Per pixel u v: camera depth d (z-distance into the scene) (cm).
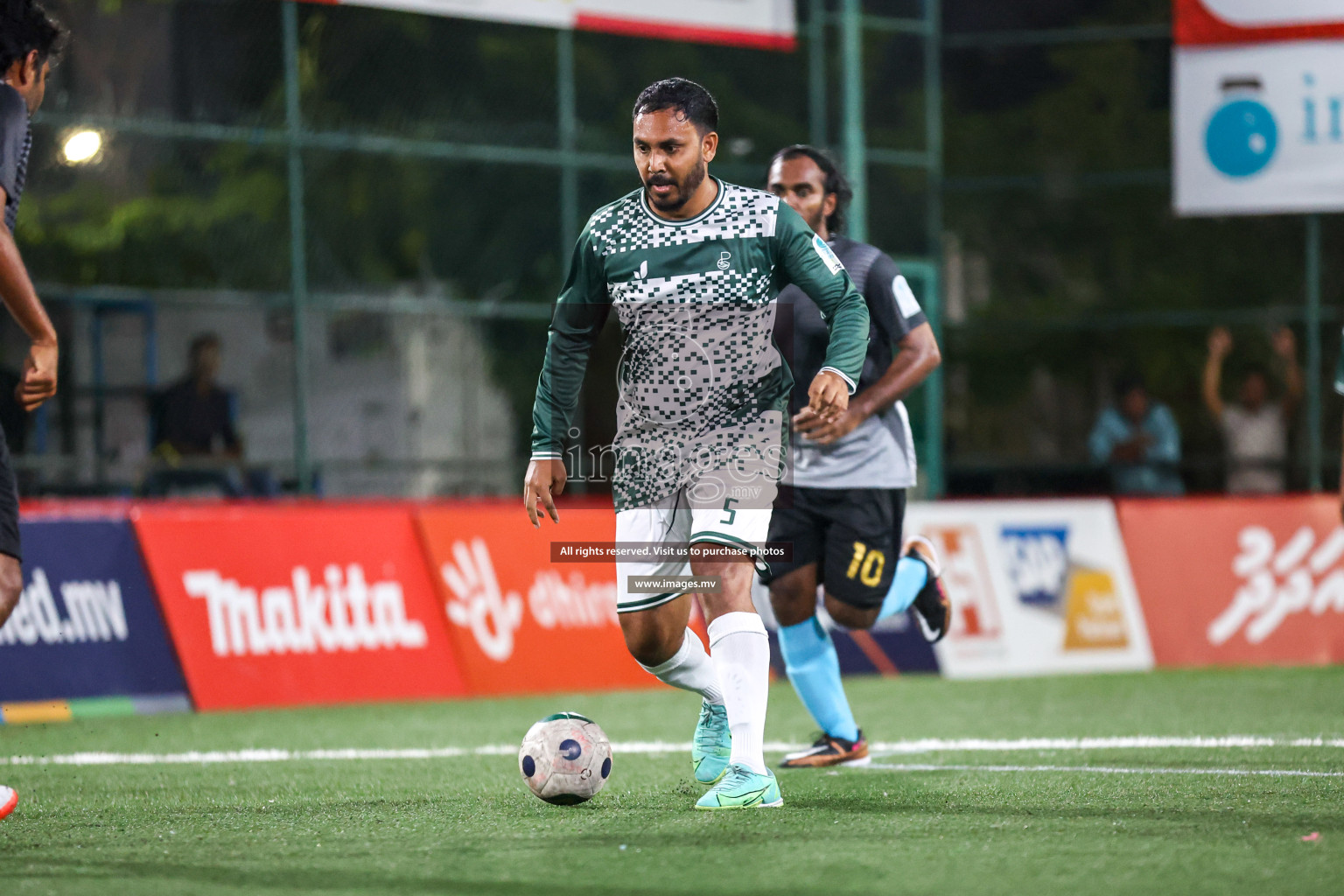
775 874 1138
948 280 6003
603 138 5272
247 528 3000
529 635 3206
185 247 4497
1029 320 5253
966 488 5272
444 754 2158
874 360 1906
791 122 5288
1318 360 4531
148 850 1290
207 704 2858
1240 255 5938
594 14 4053
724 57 5412
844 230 1983
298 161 3997
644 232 1467
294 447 4359
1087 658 3559
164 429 4069
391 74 4934
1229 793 1582
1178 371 5969
